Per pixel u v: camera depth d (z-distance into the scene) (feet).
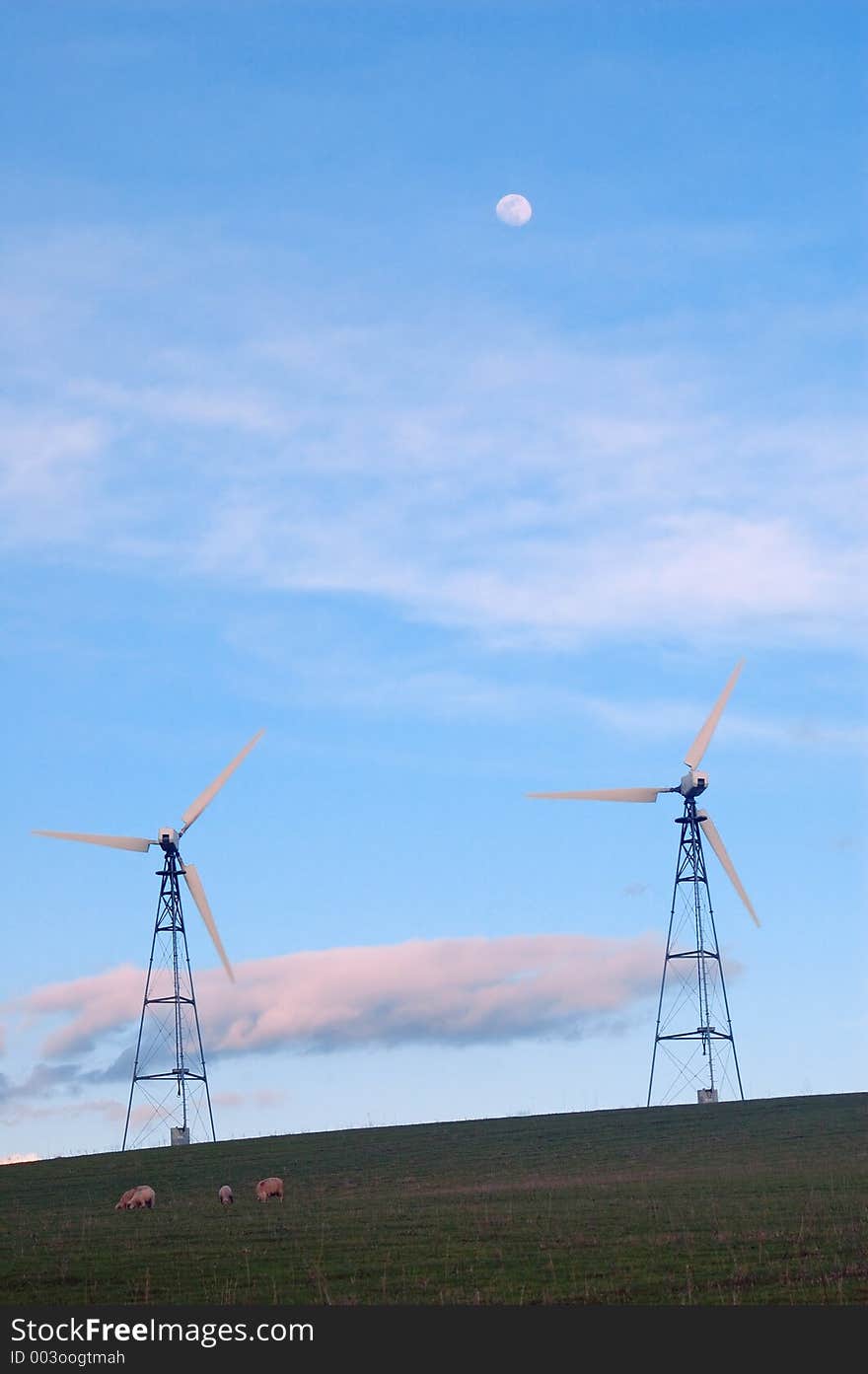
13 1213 194.18
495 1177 214.69
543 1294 118.73
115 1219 177.78
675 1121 264.93
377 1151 249.34
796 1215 152.87
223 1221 169.07
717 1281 120.98
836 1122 248.73
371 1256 138.10
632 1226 150.00
